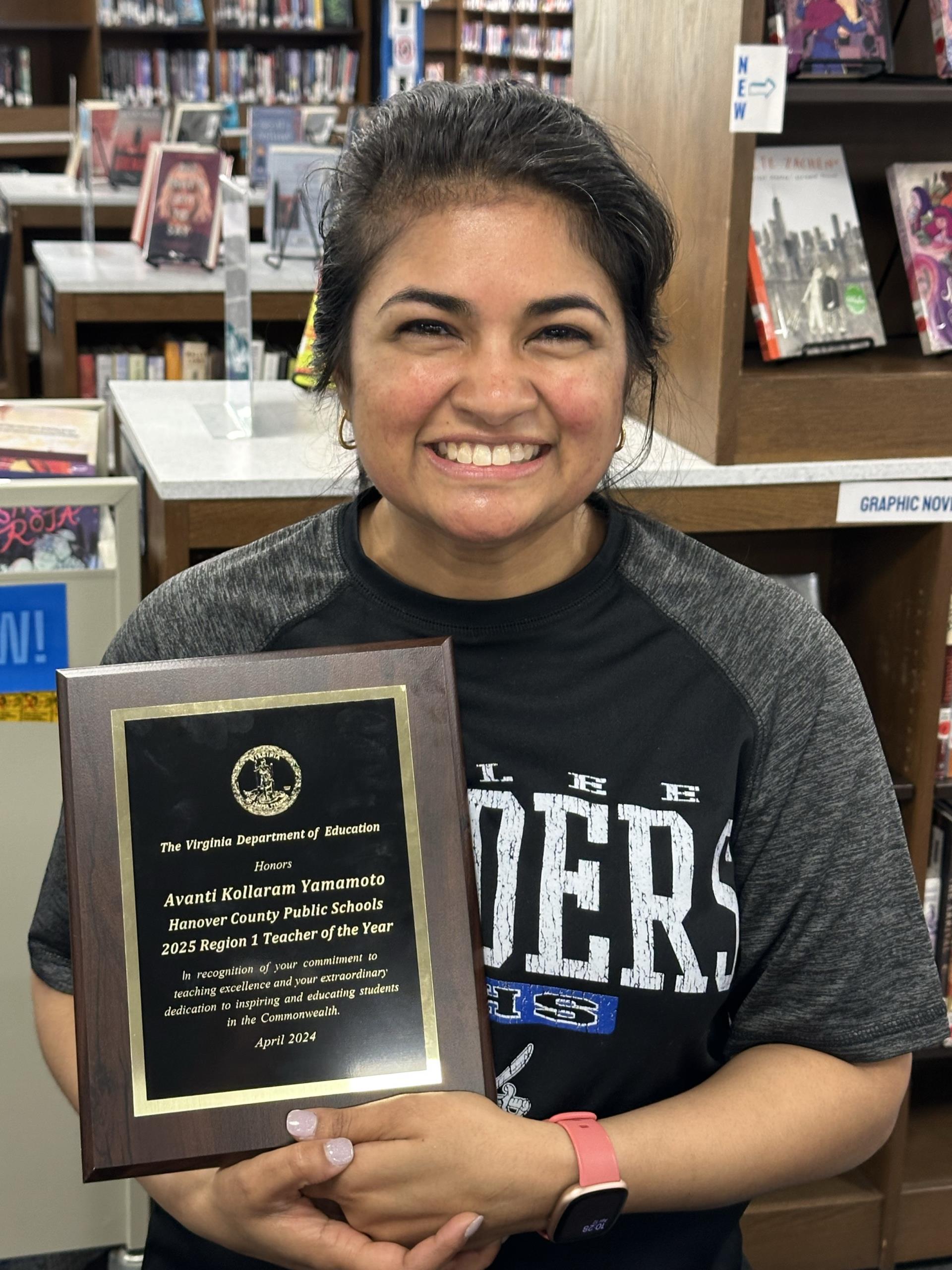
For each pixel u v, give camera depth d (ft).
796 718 3.60
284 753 3.23
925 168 7.09
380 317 3.15
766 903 3.65
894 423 6.56
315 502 6.45
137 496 6.34
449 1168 3.08
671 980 3.39
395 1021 3.18
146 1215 7.10
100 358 13.80
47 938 3.78
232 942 3.16
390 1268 3.08
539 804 3.44
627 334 3.43
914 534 6.98
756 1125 3.42
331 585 3.66
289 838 3.21
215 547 6.45
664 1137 3.32
